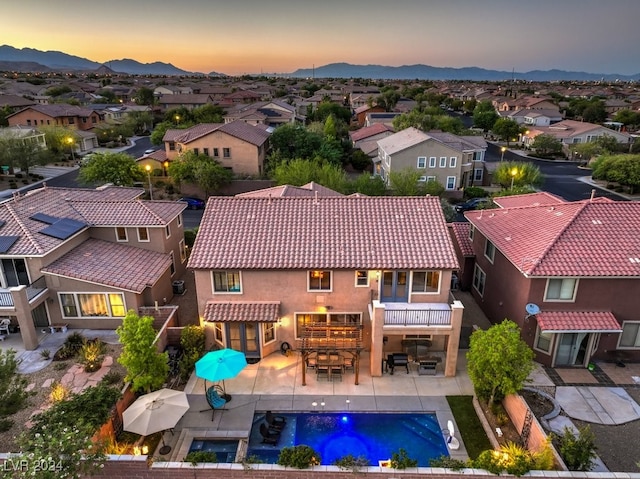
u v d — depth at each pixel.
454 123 85.94
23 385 15.94
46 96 124.25
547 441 14.68
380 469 13.81
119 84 188.75
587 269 20.06
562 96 165.38
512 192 42.38
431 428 18.03
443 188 49.84
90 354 21.02
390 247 21.56
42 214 26.27
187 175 52.09
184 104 119.81
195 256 21.33
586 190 57.84
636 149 73.94
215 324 22.36
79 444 12.58
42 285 23.66
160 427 15.49
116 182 49.53
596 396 19.42
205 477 14.29
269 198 24.19
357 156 66.62
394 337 22.53
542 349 21.66
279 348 22.80
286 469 13.97
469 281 30.00
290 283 21.53
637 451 16.48
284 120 86.25
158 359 18.31
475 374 18.05
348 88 166.38
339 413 18.72
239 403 19.27
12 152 56.78
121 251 27.14
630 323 21.27
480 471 13.73
